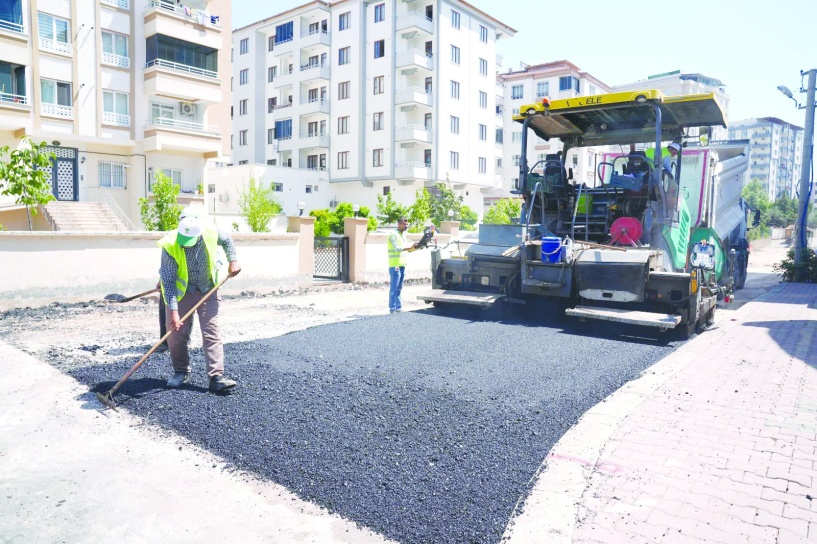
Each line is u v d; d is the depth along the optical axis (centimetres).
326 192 4394
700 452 395
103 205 2497
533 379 555
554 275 820
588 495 336
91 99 2561
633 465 374
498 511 321
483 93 4488
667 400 507
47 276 975
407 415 454
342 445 403
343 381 534
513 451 396
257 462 383
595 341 737
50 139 2462
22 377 557
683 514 314
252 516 322
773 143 12038
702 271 864
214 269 516
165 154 2864
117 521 315
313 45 4322
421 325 806
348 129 4244
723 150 1437
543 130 966
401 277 1036
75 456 394
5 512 322
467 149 4338
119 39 2661
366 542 297
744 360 662
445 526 308
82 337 754
